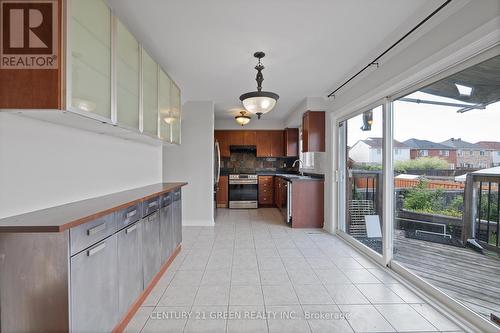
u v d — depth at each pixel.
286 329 1.70
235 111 5.56
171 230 2.75
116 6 1.82
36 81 1.18
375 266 2.73
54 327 1.15
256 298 2.08
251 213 5.80
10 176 1.25
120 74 1.76
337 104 3.85
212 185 4.57
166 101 2.83
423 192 2.23
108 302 1.45
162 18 1.98
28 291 1.16
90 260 1.29
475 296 1.75
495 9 1.45
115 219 1.53
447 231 1.98
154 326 1.71
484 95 1.64
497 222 1.60
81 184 1.76
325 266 2.73
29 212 1.33
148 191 2.31
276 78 3.37
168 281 2.36
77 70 1.29
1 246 1.15
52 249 1.14
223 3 1.80
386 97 2.64
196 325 1.73
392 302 2.03
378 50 2.51
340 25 2.08
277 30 2.17
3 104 1.17
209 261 2.86
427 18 1.86
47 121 1.47
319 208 4.43
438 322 1.77
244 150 7.14
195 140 4.56
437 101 2.04
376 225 3.01
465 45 1.62
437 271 2.07
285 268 2.68
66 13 1.20
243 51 2.56
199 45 2.44
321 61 2.79
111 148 2.18
